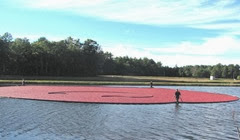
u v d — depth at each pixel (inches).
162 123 1111.6
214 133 967.6
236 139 893.8
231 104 1851.6
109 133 923.4
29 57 5590.6
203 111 1481.3
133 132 945.5
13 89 2391.7
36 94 2032.5
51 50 5920.3
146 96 2094.0
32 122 1057.5
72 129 963.3
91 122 1090.1
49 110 1352.1
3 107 1411.2
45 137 852.0
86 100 1748.3
